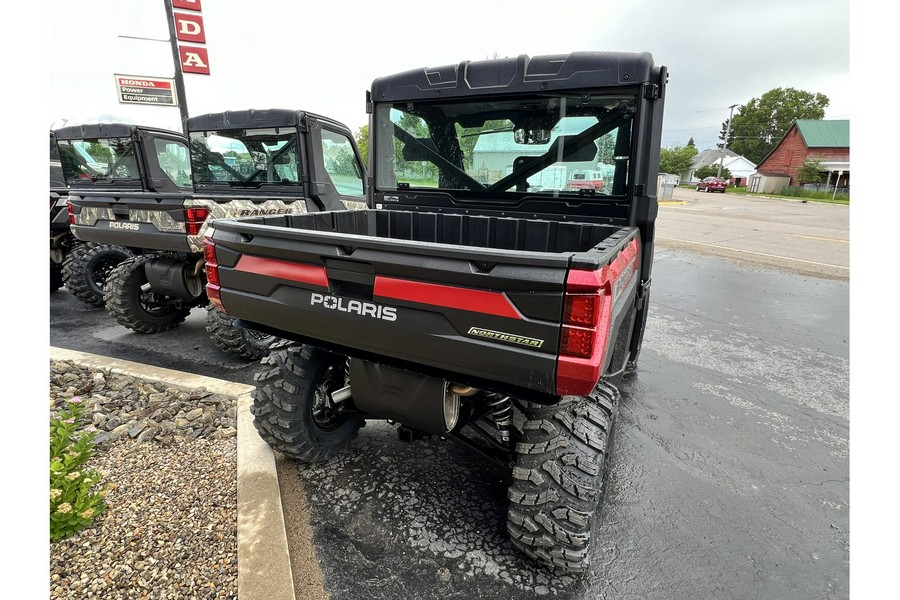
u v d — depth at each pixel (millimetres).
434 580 1999
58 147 6078
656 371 4312
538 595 1949
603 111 2684
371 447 2916
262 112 4641
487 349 1600
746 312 6246
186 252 4164
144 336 4965
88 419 3004
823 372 4344
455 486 2590
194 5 8648
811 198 38875
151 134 5730
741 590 2010
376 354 2014
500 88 2785
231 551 2018
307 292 1953
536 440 1941
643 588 2002
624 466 2873
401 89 3084
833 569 2129
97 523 2137
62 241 6160
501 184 3064
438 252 1609
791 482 2750
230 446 2773
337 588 1946
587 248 2820
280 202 4453
